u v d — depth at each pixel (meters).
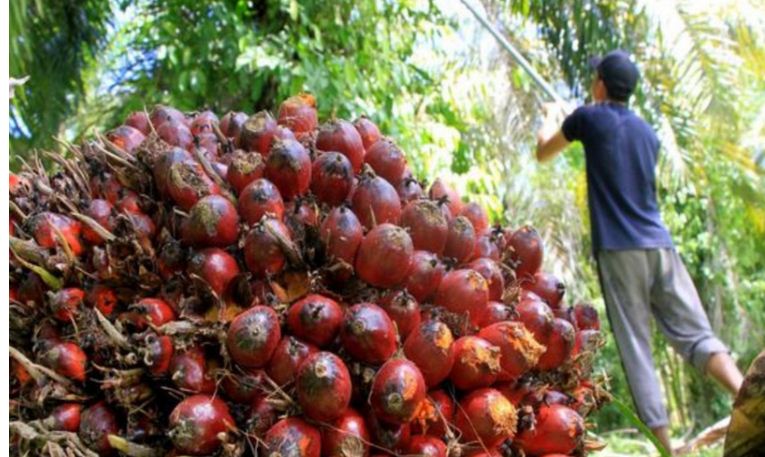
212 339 0.91
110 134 1.14
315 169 1.02
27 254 1.01
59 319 1.00
